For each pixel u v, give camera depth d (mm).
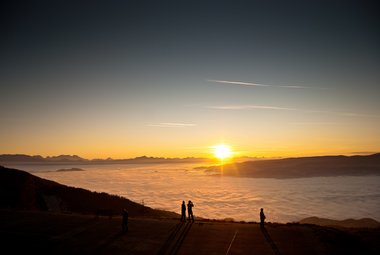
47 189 52938
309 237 24094
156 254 20484
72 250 21156
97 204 51531
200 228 26516
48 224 27359
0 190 45719
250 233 25078
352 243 23422
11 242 22656
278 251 21109
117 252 20812
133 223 28219
